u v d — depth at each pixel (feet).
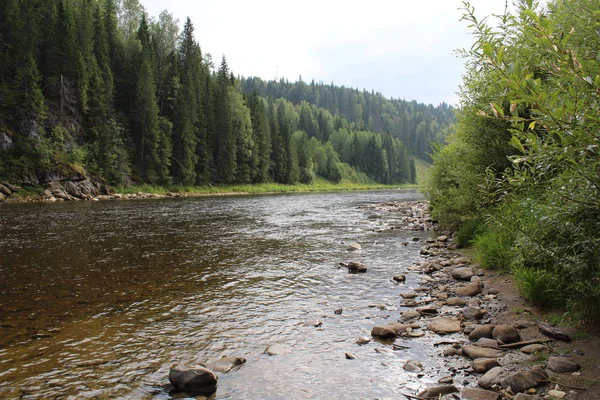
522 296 24.48
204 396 15.02
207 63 305.32
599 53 8.95
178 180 219.00
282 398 14.83
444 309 24.73
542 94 9.18
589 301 17.21
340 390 15.33
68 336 20.97
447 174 49.67
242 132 272.92
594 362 15.24
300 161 359.25
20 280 32.09
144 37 242.17
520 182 15.71
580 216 14.64
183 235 57.47
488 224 35.58
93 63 186.29
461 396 14.37
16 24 171.22
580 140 9.29
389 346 19.56
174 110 229.66
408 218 82.94
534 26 10.02
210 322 23.13
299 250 46.42
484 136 39.68
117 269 36.19
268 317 23.97
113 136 182.50
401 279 32.37
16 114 155.43
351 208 115.44
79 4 215.31
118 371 17.11
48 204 117.70
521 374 14.65
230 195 206.69
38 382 16.11
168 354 18.88
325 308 25.64
